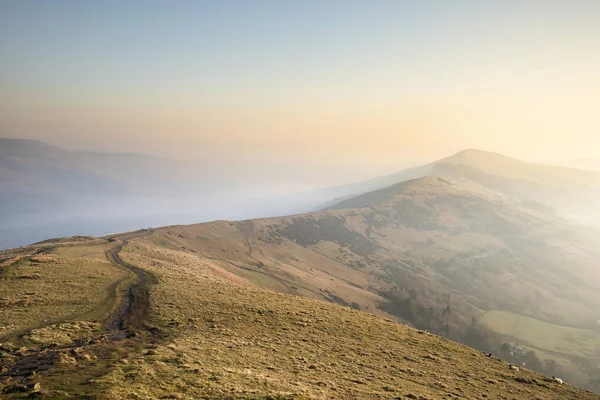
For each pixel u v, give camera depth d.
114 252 86.56
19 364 26.94
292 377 29.09
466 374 38.12
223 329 39.78
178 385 24.16
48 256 66.81
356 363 35.81
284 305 53.50
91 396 21.25
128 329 37.44
